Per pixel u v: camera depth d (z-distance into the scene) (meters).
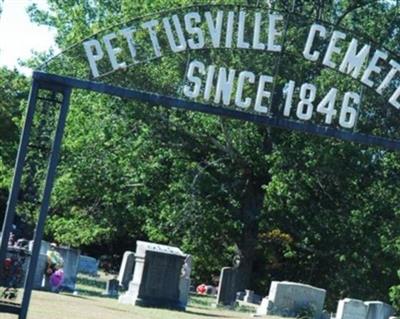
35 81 19.42
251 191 54.84
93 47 19.72
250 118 19.61
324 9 49.16
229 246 56.44
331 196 54.50
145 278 36.12
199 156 54.19
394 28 51.59
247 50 19.73
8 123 77.50
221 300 50.97
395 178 54.50
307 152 52.06
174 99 19.61
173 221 53.88
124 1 51.91
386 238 56.19
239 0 46.47
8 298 20.72
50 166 19.25
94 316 26.45
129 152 53.75
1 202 85.31
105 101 53.06
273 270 66.81
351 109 19.77
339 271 60.34
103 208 58.50
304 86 19.72
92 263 61.25
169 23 19.73
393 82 19.81
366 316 43.50
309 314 43.41
